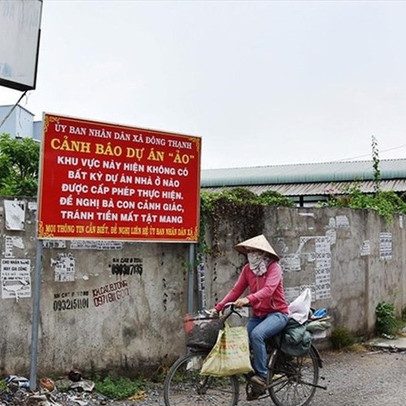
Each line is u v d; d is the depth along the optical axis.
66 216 5.97
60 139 5.93
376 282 10.27
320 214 8.95
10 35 8.05
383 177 22.05
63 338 6.20
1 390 5.61
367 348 9.28
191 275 7.07
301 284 8.56
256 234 7.87
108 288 6.54
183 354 7.09
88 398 5.93
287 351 5.64
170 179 6.75
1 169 7.45
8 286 5.87
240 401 6.16
